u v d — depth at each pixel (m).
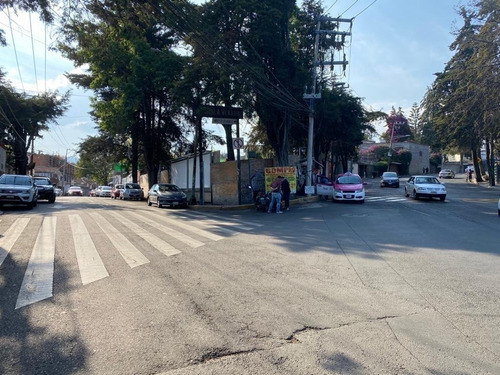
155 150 35.88
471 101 23.98
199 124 23.52
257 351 4.06
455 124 29.38
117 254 8.57
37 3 11.30
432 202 23.55
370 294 5.87
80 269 7.21
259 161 24.88
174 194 23.83
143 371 3.65
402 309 5.25
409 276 6.84
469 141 37.81
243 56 20.48
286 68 23.14
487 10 21.03
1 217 15.80
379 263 7.81
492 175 41.53
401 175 75.75
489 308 5.29
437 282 6.47
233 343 4.23
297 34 27.16
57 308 5.21
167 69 24.64
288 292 5.96
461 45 23.14
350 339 4.34
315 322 4.81
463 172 86.81
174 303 5.45
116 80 26.41
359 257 8.37
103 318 4.89
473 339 4.36
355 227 12.95
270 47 22.23
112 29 13.73
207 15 21.05
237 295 5.81
